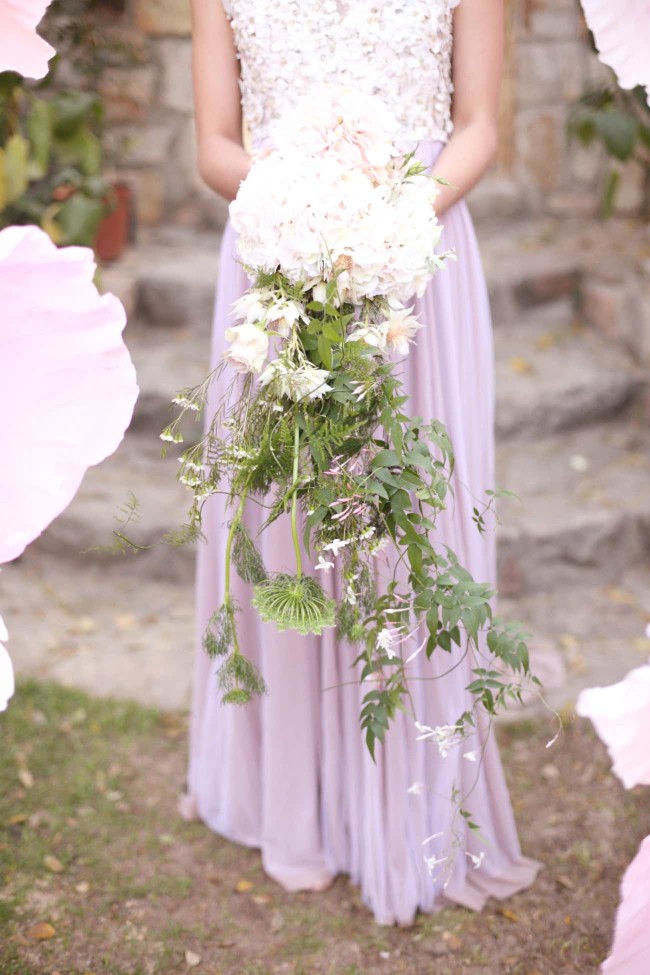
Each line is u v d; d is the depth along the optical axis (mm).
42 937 2111
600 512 3646
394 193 1501
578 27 5523
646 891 1309
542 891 2268
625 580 3643
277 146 1567
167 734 2859
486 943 2125
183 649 3250
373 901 2197
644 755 1151
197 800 2512
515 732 2848
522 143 5715
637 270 4773
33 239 975
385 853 2143
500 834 2277
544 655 3186
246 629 2193
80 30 4055
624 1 1197
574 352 4539
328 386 1437
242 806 2377
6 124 2908
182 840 2449
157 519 3621
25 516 1067
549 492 3811
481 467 2162
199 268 4848
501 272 4848
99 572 3670
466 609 1614
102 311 1033
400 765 2072
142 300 4738
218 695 2373
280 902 2256
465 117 1951
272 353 1870
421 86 1876
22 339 1023
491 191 5586
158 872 2336
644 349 4355
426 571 1681
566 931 2154
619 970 1369
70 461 1062
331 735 2186
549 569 3576
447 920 2180
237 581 2148
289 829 2277
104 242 4844
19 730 2803
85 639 3287
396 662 1820
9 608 3428
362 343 1456
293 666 2135
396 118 1872
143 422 4113
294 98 1880
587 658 3195
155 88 5426
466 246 2051
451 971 2061
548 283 4879
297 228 1420
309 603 1403
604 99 2986
